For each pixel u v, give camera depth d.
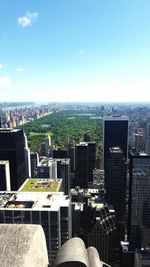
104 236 108.56
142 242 126.19
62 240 67.44
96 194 168.75
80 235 110.50
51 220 64.38
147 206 135.88
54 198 74.06
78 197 161.00
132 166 135.62
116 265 118.81
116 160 158.38
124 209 157.88
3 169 143.00
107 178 166.88
